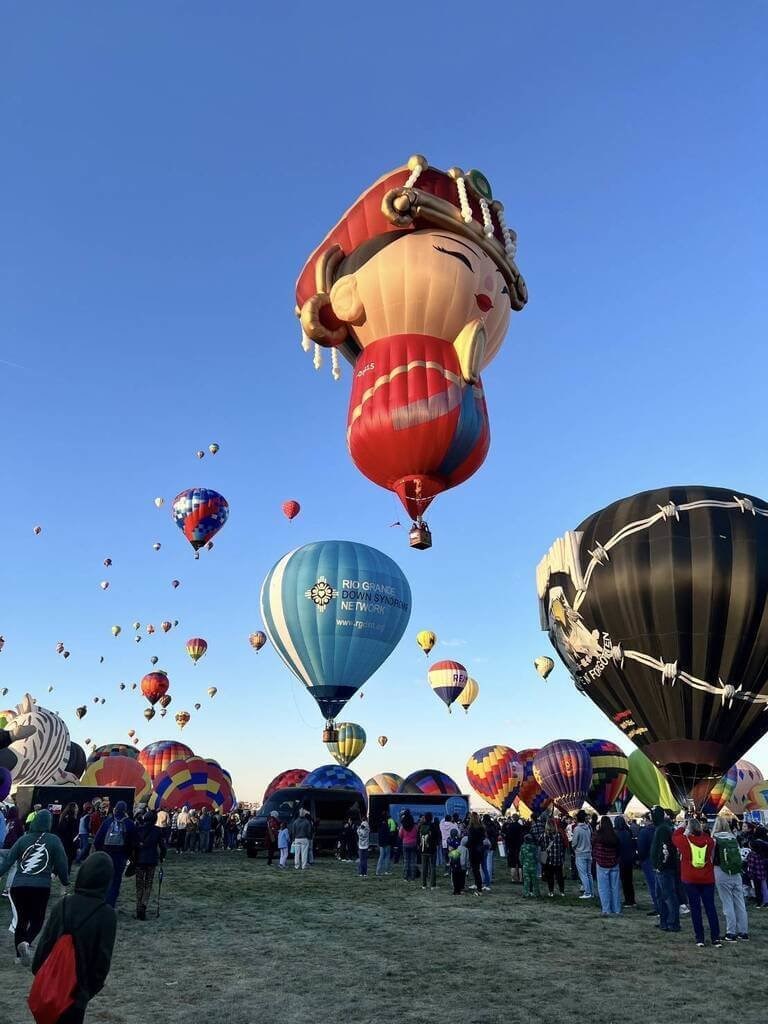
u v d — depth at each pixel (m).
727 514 17.14
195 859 19.70
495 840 21.50
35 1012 3.54
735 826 14.59
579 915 10.30
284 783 34.81
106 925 3.74
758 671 16.31
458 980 6.68
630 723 17.45
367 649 23.83
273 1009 5.78
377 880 14.62
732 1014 5.75
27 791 21.53
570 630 18.27
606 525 18.05
